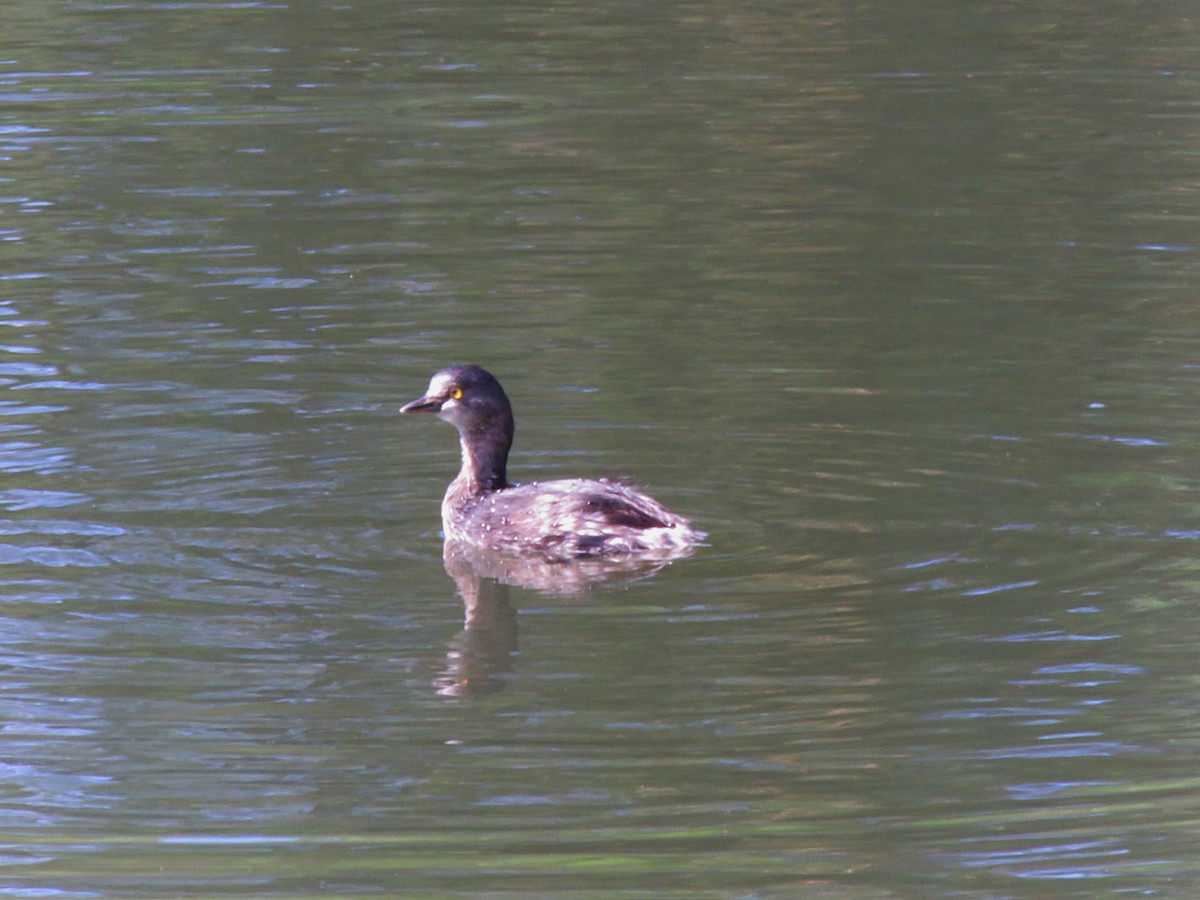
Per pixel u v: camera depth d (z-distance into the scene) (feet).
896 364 56.44
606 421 52.34
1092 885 30.94
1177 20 96.99
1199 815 32.99
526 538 44.24
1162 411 52.16
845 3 100.89
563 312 61.26
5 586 41.83
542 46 92.99
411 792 33.83
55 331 59.06
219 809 33.45
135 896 30.83
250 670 38.24
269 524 46.03
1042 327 59.31
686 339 58.80
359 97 85.05
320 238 68.13
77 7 100.01
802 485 47.83
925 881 31.17
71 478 48.37
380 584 42.70
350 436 51.80
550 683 37.68
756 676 37.68
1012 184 73.41
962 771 34.32
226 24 97.04
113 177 74.33
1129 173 74.28
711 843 32.19
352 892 30.81
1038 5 100.37
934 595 41.09
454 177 74.69
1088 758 34.71
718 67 89.45
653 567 43.21
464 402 46.14
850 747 35.19
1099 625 39.52
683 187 73.72
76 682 37.65
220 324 60.03
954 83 86.94
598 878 31.35
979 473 48.24
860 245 67.36
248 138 79.36
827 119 81.97
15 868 31.50
